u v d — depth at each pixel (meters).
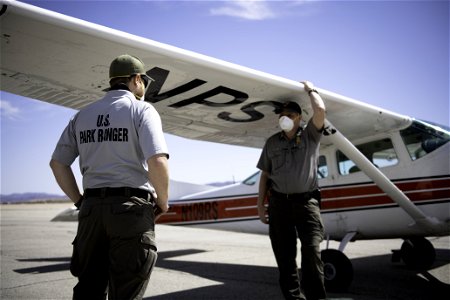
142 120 1.49
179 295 3.51
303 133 2.74
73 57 2.23
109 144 1.49
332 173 4.42
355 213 4.19
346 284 3.57
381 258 5.51
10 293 3.60
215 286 3.89
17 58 2.22
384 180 3.45
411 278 4.12
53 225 14.88
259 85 2.81
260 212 3.10
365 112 3.58
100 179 1.48
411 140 3.96
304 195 2.64
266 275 4.48
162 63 2.40
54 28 1.89
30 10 1.75
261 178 3.05
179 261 5.68
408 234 3.96
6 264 5.34
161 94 2.94
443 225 3.69
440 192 3.71
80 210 1.50
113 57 2.25
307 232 2.54
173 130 3.97
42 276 4.43
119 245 1.41
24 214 27.28
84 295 1.46
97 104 1.58
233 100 3.11
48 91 2.71
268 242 8.30
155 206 1.59
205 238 9.52
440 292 3.47
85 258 1.46
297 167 2.64
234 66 2.57
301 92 2.93
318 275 2.42
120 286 1.38
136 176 1.50
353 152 3.31
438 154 3.80
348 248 6.67
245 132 4.11
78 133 1.57
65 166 1.62
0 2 1.66
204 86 2.80
